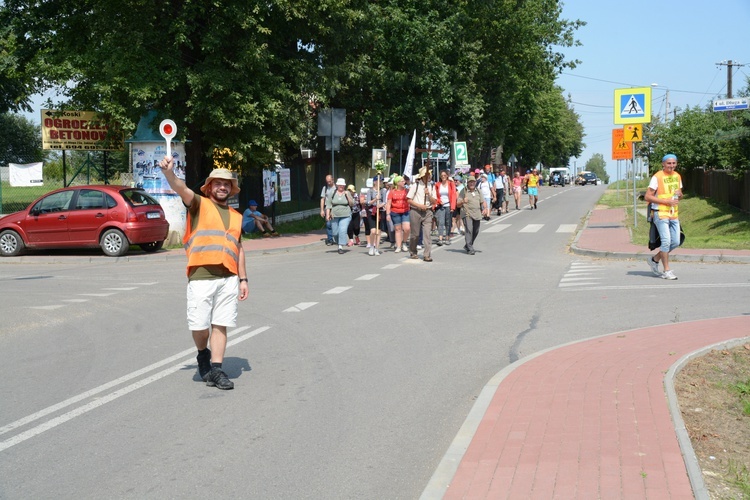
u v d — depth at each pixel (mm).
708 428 5754
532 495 4430
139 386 7387
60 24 24422
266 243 23500
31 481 5023
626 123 23156
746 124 25594
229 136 23703
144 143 23375
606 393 6480
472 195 19703
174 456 5473
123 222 20062
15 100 35969
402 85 34156
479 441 5441
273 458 5418
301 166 34656
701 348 8102
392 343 9242
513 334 9688
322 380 7559
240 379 7629
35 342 9609
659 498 4281
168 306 12375
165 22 22672
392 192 20500
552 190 72688
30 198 31078
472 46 38812
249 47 22422
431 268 16859
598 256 18266
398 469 5199
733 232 23688
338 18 25359
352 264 18047
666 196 13953
